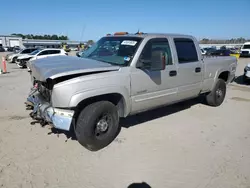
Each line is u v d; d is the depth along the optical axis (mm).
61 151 3465
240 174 3033
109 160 3271
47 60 3992
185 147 3727
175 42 4473
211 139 4062
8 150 3443
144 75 3803
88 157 3330
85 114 3283
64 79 3107
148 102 4027
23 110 5367
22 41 88500
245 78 9828
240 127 4672
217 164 3254
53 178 2830
